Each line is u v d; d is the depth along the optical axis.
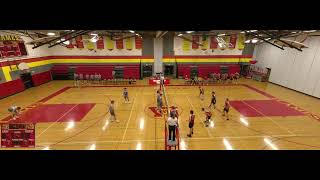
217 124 13.23
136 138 11.31
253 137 11.45
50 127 12.74
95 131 12.21
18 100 18.44
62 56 27.55
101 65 28.14
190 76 29.19
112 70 28.03
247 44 29.03
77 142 10.80
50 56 27.31
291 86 22.72
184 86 24.47
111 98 19.27
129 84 25.61
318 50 19.56
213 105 16.72
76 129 12.47
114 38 25.75
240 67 29.89
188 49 28.53
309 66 20.47
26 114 14.93
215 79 26.59
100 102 17.98
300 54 21.67
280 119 14.08
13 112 14.02
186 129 12.49
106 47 27.67
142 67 28.98
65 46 25.97
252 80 28.36
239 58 29.41
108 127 12.79
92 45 27.41
